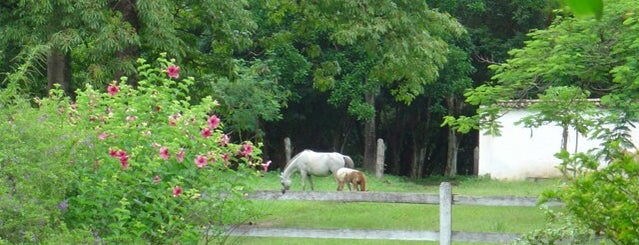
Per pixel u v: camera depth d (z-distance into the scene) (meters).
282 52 30.33
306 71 30.77
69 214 8.29
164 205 8.82
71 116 9.23
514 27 35.97
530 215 16.78
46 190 7.74
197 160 9.05
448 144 38.88
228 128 30.75
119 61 17.28
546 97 13.02
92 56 17.11
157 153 9.00
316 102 36.47
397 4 20.45
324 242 12.63
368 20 19.75
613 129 13.16
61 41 16.47
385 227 15.45
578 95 12.98
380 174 28.75
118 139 8.97
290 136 38.25
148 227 8.77
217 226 9.42
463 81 33.84
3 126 7.70
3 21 18.17
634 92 12.67
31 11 16.97
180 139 9.20
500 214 17.05
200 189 9.18
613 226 6.52
